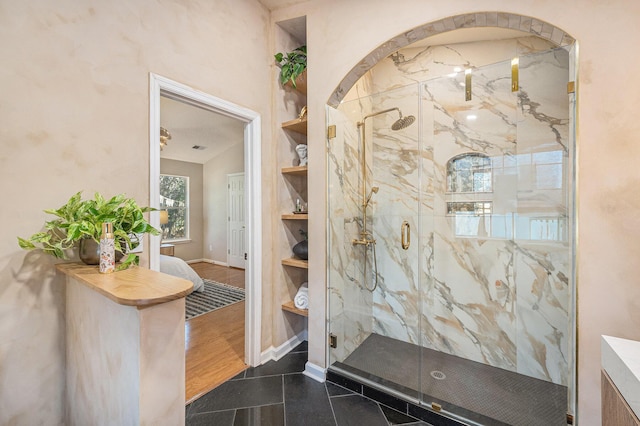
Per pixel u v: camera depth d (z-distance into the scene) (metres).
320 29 2.15
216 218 6.68
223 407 1.79
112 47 1.44
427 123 2.39
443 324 2.40
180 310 0.97
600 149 1.33
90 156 1.36
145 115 1.57
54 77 1.25
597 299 1.34
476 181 2.25
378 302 2.66
